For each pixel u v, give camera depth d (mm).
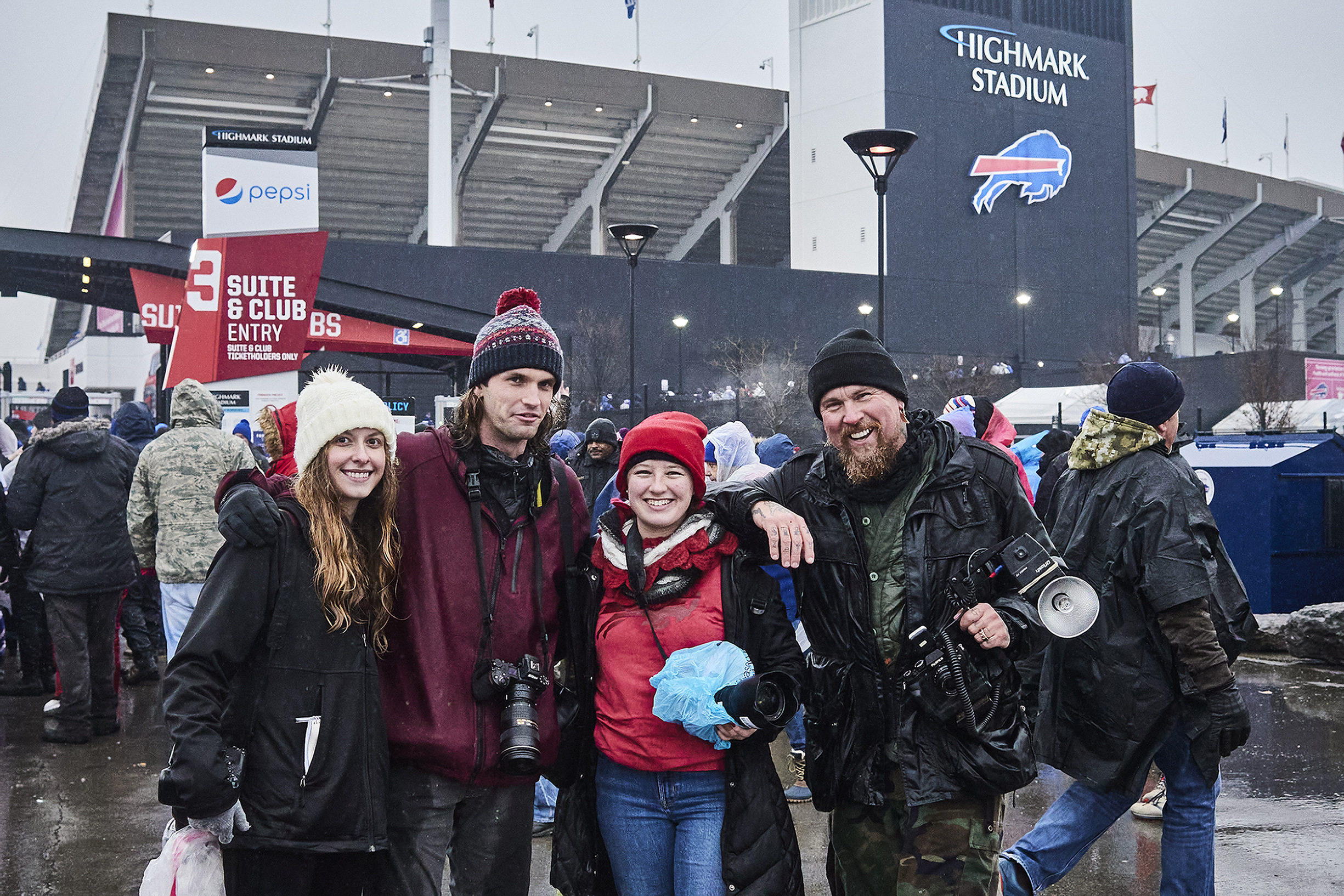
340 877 2637
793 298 57219
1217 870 4277
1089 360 60219
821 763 2820
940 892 2621
